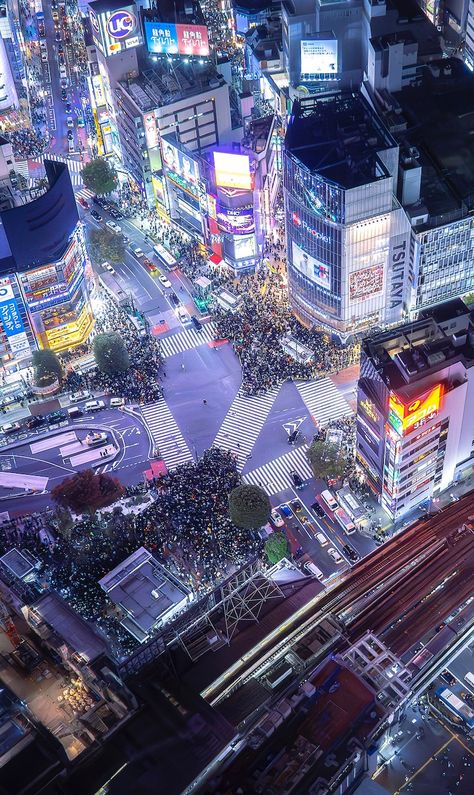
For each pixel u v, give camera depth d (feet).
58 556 650.43
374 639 534.37
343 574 606.55
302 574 564.71
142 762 458.50
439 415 605.73
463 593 574.56
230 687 497.46
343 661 513.45
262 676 507.30
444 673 548.72
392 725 517.55
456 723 529.04
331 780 464.24
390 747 521.24
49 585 632.79
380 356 609.83
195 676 499.51
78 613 591.78
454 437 635.25
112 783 453.17
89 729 488.85
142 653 490.08
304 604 528.63
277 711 486.38
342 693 497.87
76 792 451.53
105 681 506.07
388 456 621.31
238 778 468.34
